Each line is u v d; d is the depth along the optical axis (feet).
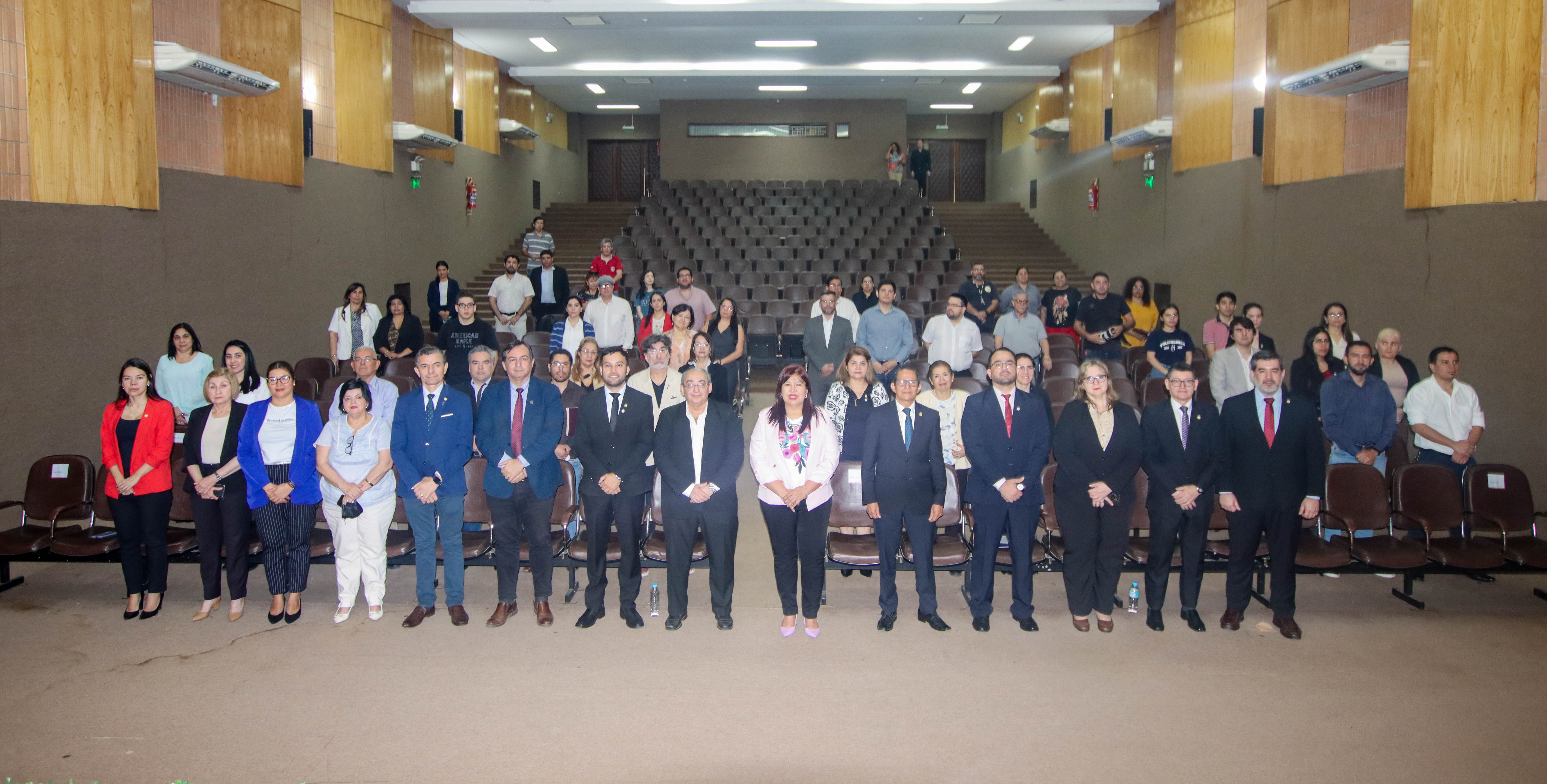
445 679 15.66
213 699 14.90
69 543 19.02
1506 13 24.04
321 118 38.45
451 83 50.44
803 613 17.49
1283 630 17.43
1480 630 17.75
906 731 13.94
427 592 18.26
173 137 30.35
